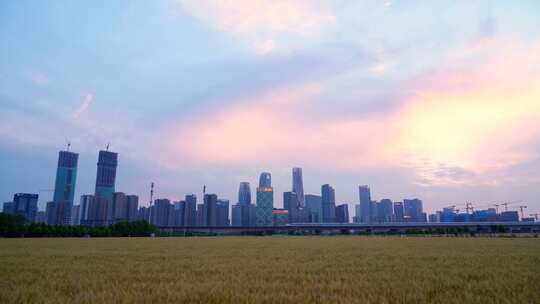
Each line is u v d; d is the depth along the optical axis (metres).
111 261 21.41
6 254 27.39
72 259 22.84
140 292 10.44
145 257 24.59
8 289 11.16
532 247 35.47
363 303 8.86
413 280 12.76
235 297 9.66
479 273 14.67
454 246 38.69
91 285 11.92
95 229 128.88
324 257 24.39
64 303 9.04
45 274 14.88
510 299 9.38
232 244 49.69
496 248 33.97
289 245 45.69
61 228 117.38
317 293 10.35
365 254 26.98
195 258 23.83
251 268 17.19
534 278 13.05
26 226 108.88
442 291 10.88
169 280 13.20
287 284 11.97
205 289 10.84
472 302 9.10
